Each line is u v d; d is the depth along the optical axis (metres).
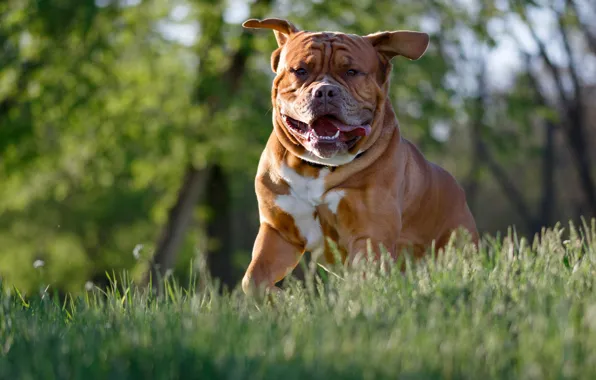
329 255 5.11
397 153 5.04
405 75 15.28
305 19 14.98
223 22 15.09
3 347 3.44
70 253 27.19
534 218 33.44
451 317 3.39
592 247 4.86
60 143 16.53
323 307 3.82
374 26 15.12
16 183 18.30
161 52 15.98
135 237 27.53
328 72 4.81
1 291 4.55
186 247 21.28
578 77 26.61
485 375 2.81
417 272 4.39
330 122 4.75
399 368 2.81
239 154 15.09
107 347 3.20
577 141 26.20
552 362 2.82
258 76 16.27
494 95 17.62
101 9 13.74
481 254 4.97
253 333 3.30
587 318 3.21
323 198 4.90
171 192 17.33
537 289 3.81
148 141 15.30
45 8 13.71
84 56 14.47
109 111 15.55
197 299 4.29
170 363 2.90
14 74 14.89
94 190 24.31
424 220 5.57
